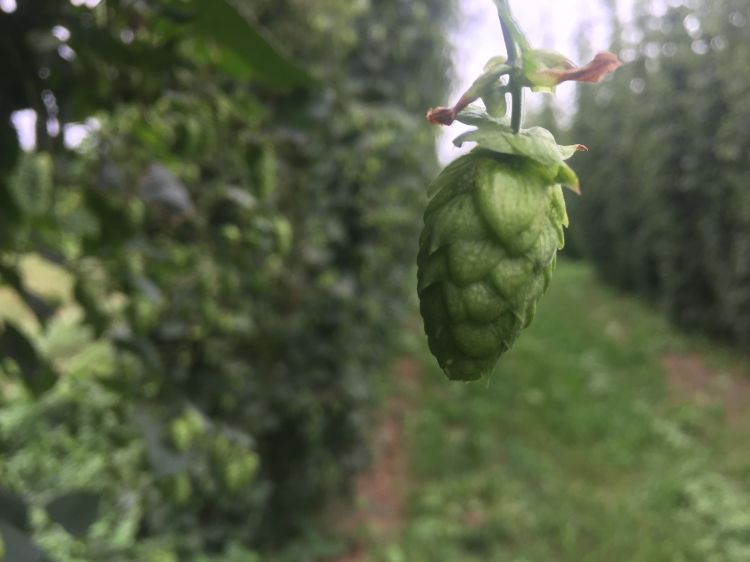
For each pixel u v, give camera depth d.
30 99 1.31
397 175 5.21
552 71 0.71
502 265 0.74
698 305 9.53
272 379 4.11
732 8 8.23
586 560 4.34
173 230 2.13
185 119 1.72
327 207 4.43
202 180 2.38
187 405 1.93
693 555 4.38
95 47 1.35
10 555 1.17
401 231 5.91
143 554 2.88
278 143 3.25
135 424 1.86
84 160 1.73
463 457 5.93
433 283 0.77
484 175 0.75
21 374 1.47
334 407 4.50
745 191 7.75
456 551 4.46
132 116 1.69
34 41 1.31
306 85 1.56
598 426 6.59
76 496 1.48
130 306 1.88
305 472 4.52
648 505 5.06
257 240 2.25
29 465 2.68
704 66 8.67
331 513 4.87
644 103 10.71
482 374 0.76
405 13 5.30
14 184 1.53
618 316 11.60
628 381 8.20
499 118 0.76
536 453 6.07
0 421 2.75
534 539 4.62
